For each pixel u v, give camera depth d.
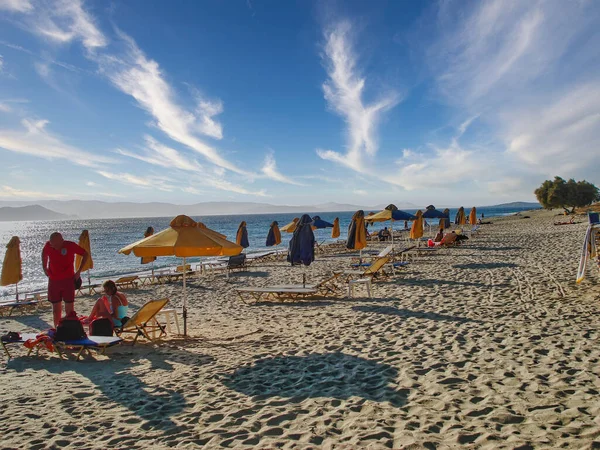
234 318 8.62
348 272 11.02
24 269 26.30
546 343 5.42
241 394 4.34
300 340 6.41
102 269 23.50
